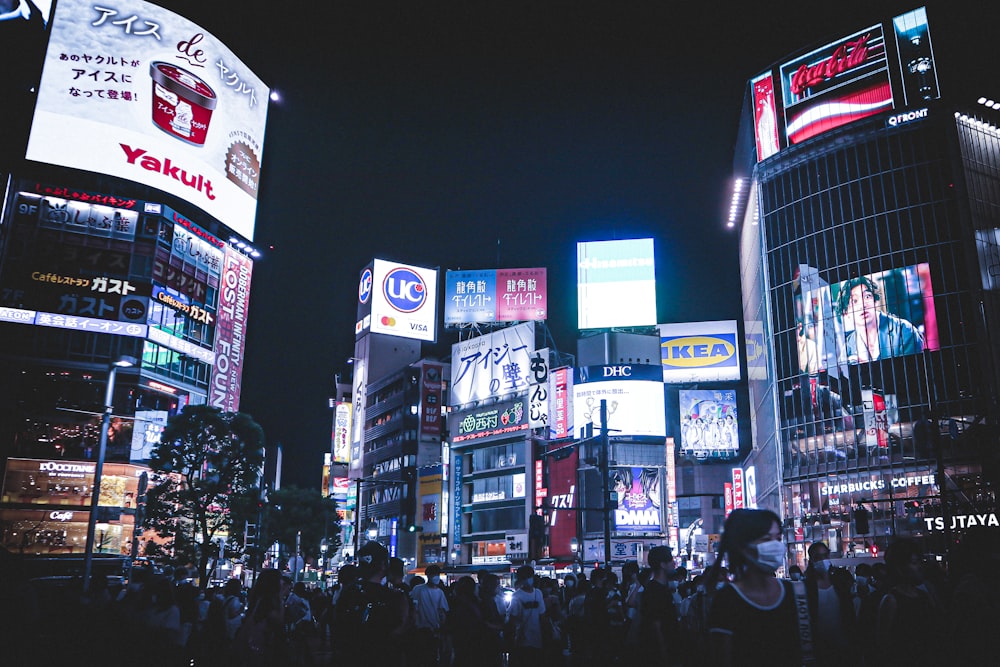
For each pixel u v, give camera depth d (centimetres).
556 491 6862
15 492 5691
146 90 6838
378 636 823
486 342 8006
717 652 449
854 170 6600
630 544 6550
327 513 6962
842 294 6462
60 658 806
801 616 466
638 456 6881
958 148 6169
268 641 881
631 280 7662
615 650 1374
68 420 5984
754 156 7294
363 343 10675
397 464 9000
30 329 6038
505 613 1559
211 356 7119
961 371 5800
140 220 6612
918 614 674
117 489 5991
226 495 4616
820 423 6384
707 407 8944
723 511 9381
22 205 6238
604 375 7056
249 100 7825
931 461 5688
